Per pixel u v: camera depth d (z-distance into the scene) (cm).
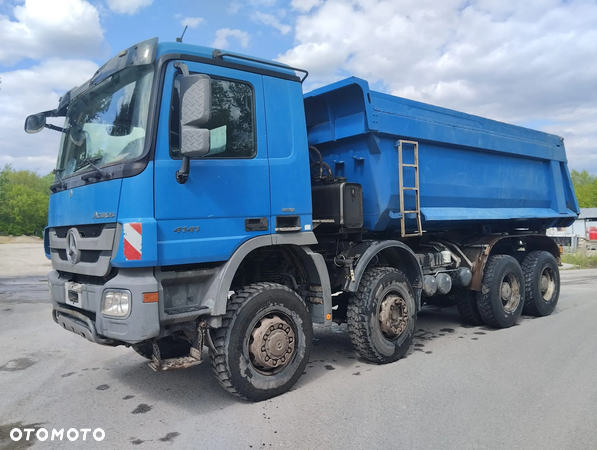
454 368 529
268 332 439
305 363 470
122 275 382
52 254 496
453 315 866
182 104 381
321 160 575
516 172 806
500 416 396
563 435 360
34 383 504
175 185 395
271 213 455
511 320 741
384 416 400
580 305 951
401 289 561
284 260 512
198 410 423
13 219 6388
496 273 720
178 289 412
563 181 935
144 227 373
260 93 458
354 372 523
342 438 361
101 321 384
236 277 484
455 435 363
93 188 407
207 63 422
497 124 758
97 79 454
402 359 570
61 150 509
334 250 572
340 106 576
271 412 414
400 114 587
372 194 568
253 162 444
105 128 430
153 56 390
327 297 487
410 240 689
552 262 848
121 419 407
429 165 637
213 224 416
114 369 548
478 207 734
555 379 486
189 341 444
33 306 998
